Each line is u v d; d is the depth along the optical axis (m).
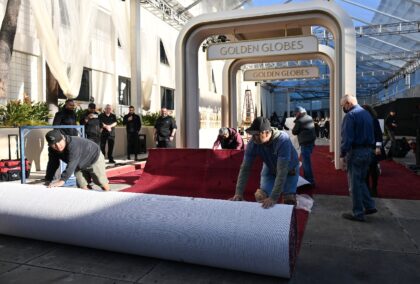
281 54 8.67
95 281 3.01
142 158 11.61
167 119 9.29
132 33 14.12
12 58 10.44
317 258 3.41
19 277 3.08
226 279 3.05
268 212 3.14
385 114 16.25
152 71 16.44
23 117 8.67
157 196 3.60
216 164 6.56
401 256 3.44
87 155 4.73
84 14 11.22
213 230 3.11
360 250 3.60
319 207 5.34
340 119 8.95
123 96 16.25
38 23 9.83
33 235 3.88
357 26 20.00
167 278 3.07
